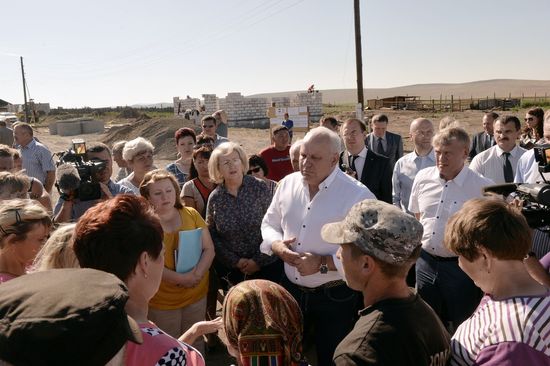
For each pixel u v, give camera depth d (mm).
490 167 5102
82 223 1644
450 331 3463
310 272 2893
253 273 3736
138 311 1643
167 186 3236
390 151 7266
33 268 2145
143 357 1463
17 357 994
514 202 2285
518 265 1655
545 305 1519
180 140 5430
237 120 37781
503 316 1550
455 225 1769
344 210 2957
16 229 2207
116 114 60344
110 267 1581
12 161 4031
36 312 1017
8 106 62688
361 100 16734
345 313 2977
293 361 1790
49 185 6516
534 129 6168
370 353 1552
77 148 3906
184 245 3248
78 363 1036
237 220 3695
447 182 3426
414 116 37719
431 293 3463
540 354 1467
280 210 3279
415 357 1562
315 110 35438
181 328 3357
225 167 3666
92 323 1025
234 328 1782
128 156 4527
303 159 2965
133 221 1632
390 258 1650
